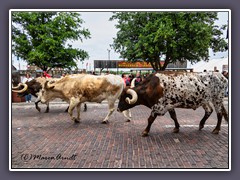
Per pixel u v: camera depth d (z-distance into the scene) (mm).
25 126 7664
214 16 16125
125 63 24500
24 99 14062
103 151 5152
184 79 6074
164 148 5332
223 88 6430
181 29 14820
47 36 15984
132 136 6312
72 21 16609
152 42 14852
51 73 22547
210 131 6824
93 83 7742
